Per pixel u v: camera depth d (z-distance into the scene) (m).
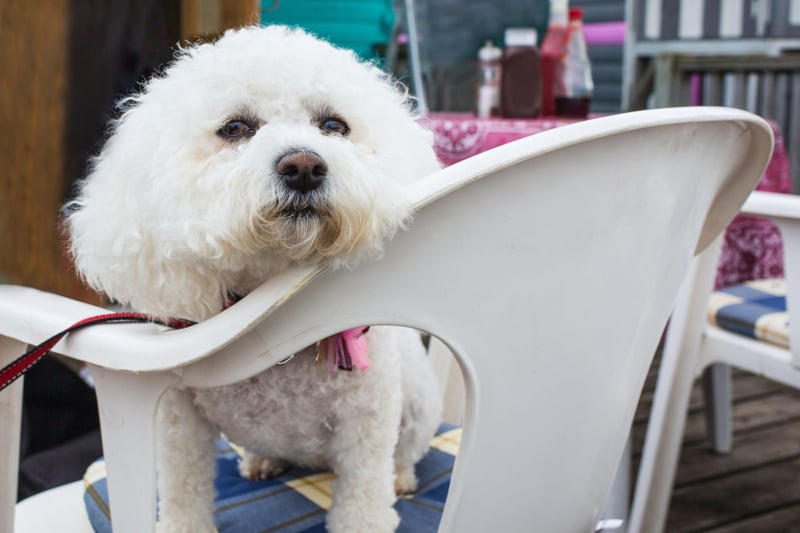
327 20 2.13
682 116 0.73
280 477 1.19
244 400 0.97
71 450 1.72
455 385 1.49
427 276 0.71
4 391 0.97
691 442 2.42
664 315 0.91
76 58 1.99
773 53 3.76
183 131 0.89
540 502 0.85
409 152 1.02
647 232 0.80
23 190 1.98
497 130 1.94
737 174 0.96
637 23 4.01
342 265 0.68
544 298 0.76
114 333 0.78
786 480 2.17
